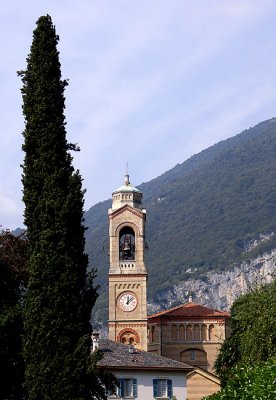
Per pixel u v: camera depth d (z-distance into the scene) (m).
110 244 123.75
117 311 120.88
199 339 124.12
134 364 88.94
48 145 55.59
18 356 56.59
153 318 125.56
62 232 53.28
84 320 53.31
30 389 51.62
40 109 56.09
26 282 62.25
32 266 53.00
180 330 124.56
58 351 51.69
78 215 54.25
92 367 51.53
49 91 56.56
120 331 120.12
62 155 56.09
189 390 95.62
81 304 53.12
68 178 54.88
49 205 53.56
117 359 89.62
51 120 56.22
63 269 52.91
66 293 52.56
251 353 64.50
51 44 57.38
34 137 55.97
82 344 51.69
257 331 64.88
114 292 121.56
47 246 53.12
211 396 41.38
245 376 36.03
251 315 67.12
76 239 53.94
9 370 56.56
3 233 66.94
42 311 52.31
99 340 97.06
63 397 50.88
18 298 61.66
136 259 122.88
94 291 54.34
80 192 54.53
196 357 123.56
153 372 89.50
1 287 59.81
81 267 53.97
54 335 51.81
